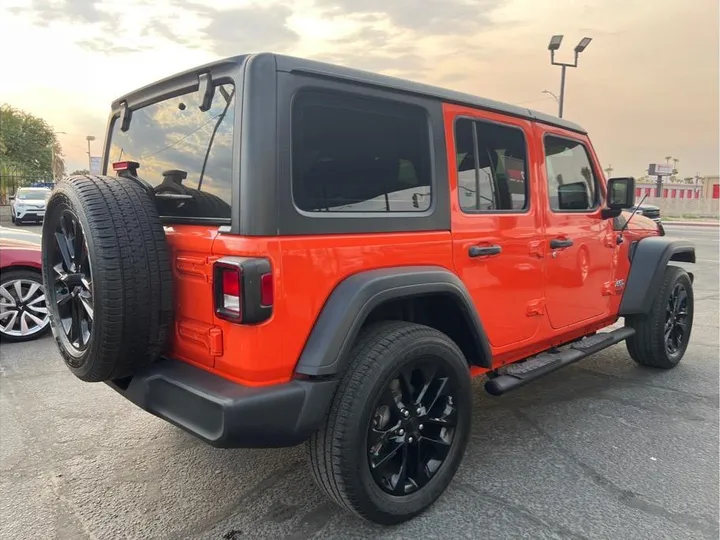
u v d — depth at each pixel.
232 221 2.23
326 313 2.35
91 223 2.33
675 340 5.00
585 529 2.62
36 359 5.17
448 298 2.82
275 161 2.21
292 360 2.29
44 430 3.68
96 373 2.47
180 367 2.49
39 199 22.52
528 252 3.43
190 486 3.01
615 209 4.18
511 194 3.38
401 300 2.69
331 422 2.38
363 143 2.55
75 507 2.81
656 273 4.52
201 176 2.47
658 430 3.71
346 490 2.41
